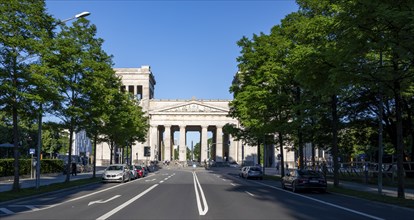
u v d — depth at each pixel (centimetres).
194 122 12544
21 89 2106
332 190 2509
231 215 1381
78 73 2866
